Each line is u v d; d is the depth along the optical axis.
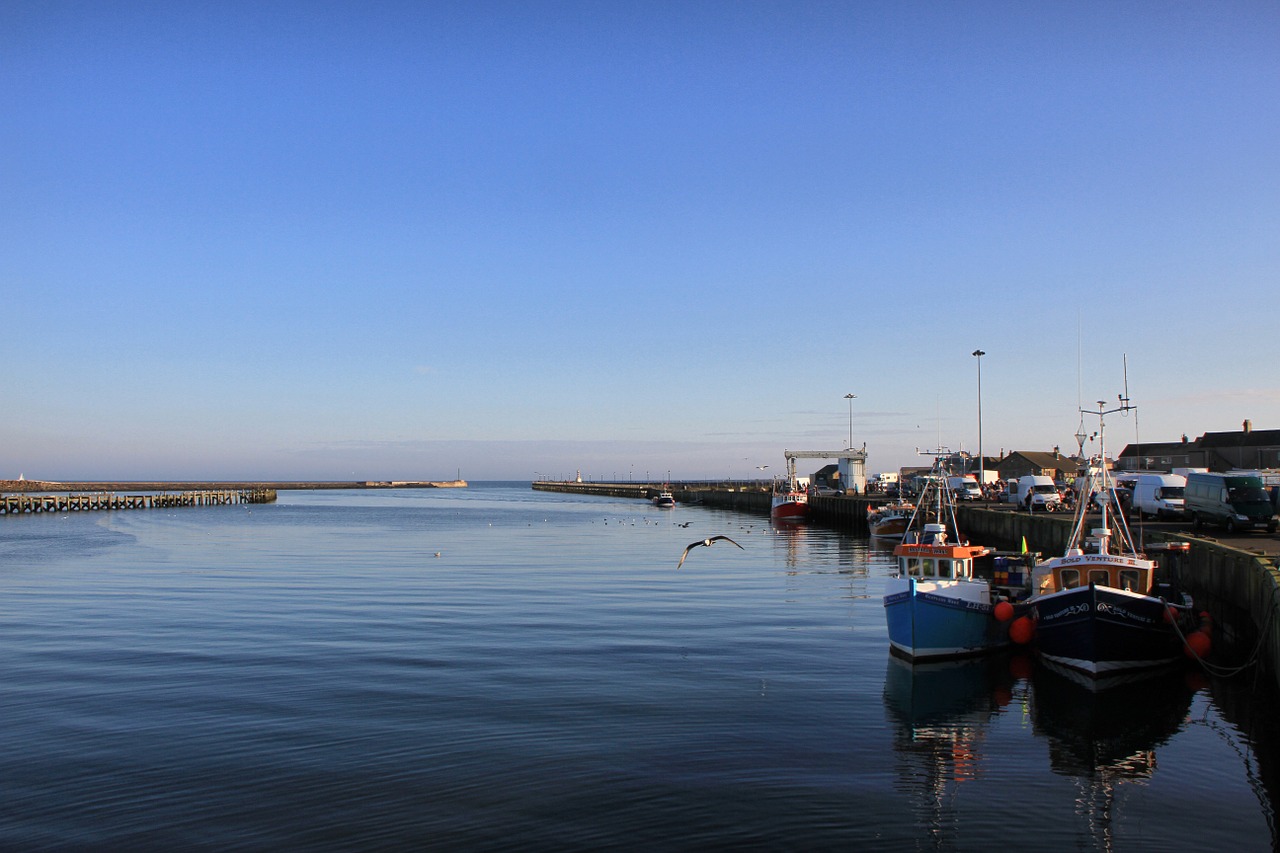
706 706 22.91
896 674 26.55
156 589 44.72
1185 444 97.44
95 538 79.50
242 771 18.22
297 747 19.64
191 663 27.44
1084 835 15.52
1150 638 26.23
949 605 28.23
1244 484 42.94
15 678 25.61
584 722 21.45
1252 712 22.58
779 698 23.75
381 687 24.56
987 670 27.14
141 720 21.56
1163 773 18.39
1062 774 18.36
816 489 141.00
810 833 15.50
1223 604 28.80
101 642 30.69
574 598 41.50
